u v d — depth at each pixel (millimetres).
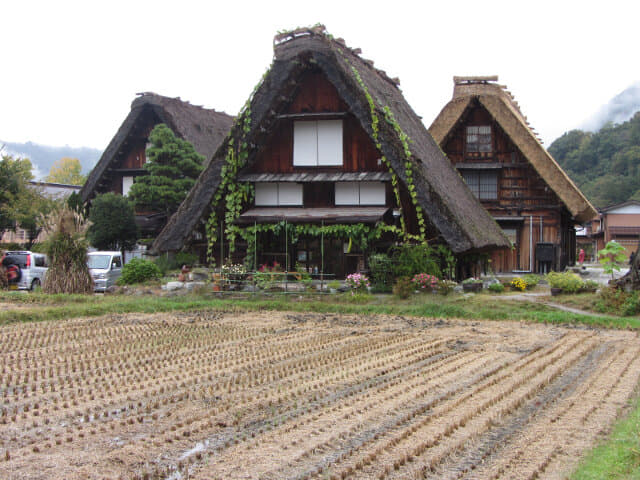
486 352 10547
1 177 30625
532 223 26828
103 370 9430
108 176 32750
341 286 18141
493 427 6461
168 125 31094
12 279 22609
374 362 9805
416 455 5684
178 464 5535
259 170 20672
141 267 20953
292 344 11516
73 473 5359
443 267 18344
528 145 26547
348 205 19984
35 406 7414
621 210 48094
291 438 6176
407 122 21828
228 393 7957
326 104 20219
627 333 12633
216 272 19438
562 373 8961
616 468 5047
